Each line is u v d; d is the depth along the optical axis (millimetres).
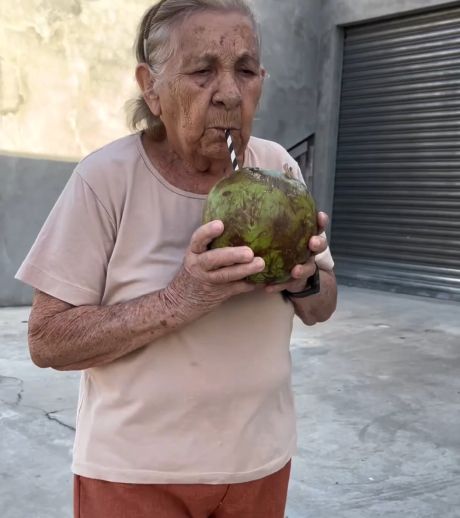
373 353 5547
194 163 1432
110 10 7363
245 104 1367
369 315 7207
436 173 8594
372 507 2965
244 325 1441
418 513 2918
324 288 1673
